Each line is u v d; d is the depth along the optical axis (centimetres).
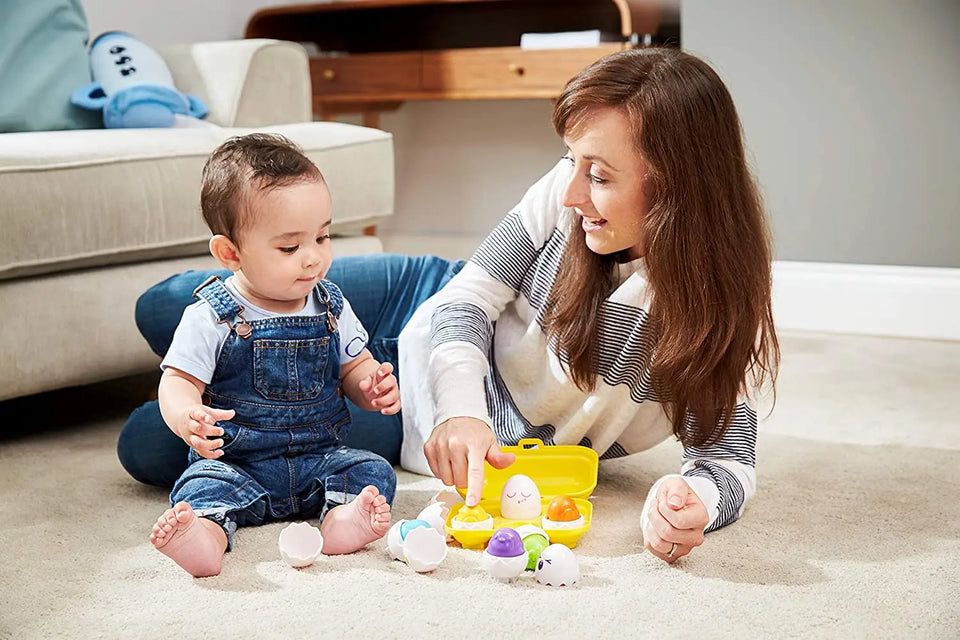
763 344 121
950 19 225
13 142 163
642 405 129
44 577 104
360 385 121
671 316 114
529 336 130
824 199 241
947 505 127
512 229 133
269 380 119
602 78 110
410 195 358
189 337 117
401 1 299
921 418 170
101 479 139
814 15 235
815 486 135
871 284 239
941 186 231
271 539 114
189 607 96
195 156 182
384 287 156
